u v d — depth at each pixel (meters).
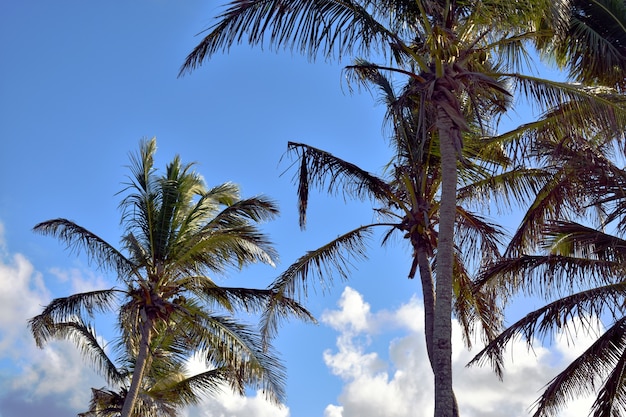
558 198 14.93
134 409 25.86
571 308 14.69
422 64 13.24
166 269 23.48
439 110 12.84
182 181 24.00
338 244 18.12
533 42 15.27
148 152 23.80
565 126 14.02
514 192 17.05
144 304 23.19
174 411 26.00
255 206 23.41
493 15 13.30
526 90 13.39
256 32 13.44
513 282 15.27
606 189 14.80
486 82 12.84
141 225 23.75
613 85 16.00
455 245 17.73
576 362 15.03
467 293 18.28
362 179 16.97
